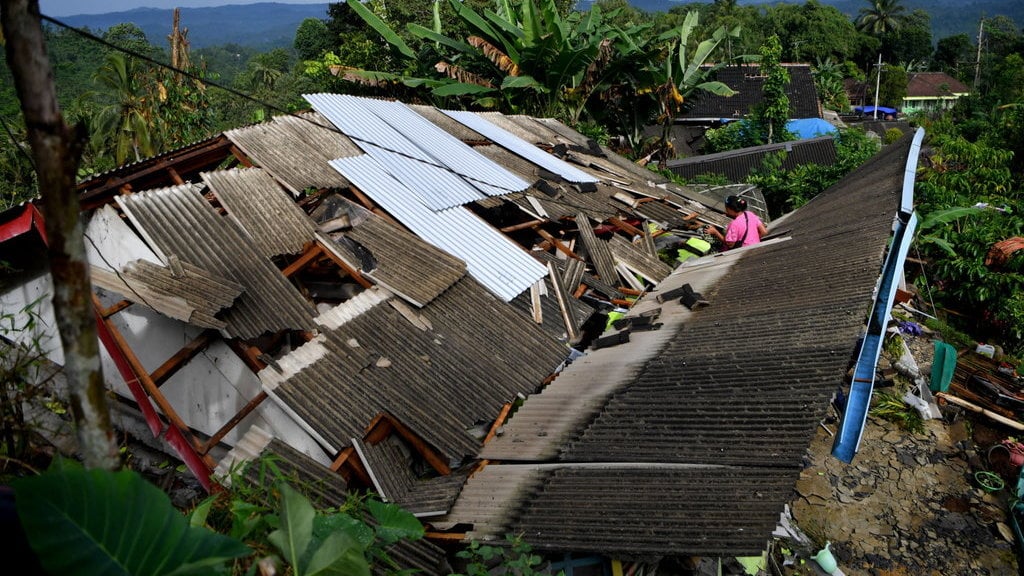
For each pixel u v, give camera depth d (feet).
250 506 9.74
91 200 16.96
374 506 10.52
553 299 21.20
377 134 25.48
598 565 13.00
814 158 67.26
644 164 58.39
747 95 101.35
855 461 21.11
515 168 29.04
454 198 23.16
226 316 15.51
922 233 39.88
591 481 12.91
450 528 13.16
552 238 25.09
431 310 18.17
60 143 6.27
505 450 15.31
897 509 19.19
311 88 74.08
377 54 60.34
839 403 22.65
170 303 14.51
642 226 29.84
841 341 15.20
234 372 15.71
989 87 115.14
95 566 6.08
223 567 7.27
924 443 22.11
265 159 20.83
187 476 16.01
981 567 17.24
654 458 13.15
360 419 14.62
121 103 41.27
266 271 17.04
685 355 17.34
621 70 52.95
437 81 49.01
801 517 18.81
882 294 17.90
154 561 6.35
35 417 12.92
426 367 16.61
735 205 28.66
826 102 150.41
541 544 11.60
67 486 6.27
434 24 56.80
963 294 36.11
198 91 45.73
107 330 14.48
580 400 16.51
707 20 185.98
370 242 19.69
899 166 27.63
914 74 197.47
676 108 61.46
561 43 47.78
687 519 11.21
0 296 17.25
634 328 20.88
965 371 27.68
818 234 24.36
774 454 12.24
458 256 20.40
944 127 77.77
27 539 6.19
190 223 16.97
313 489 12.75
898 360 26.30
